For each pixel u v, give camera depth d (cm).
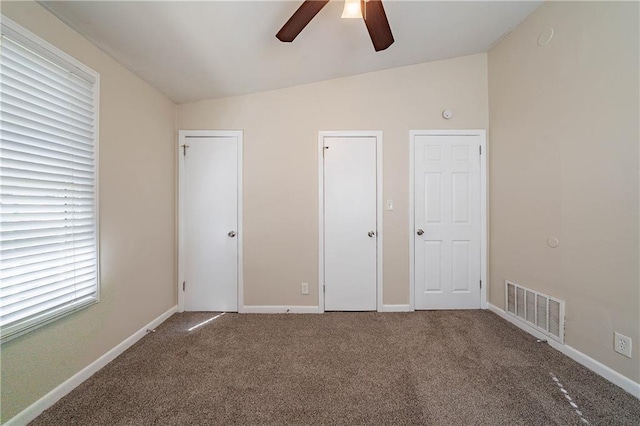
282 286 274
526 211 223
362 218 274
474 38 241
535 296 215
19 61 128
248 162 274
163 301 252
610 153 158
